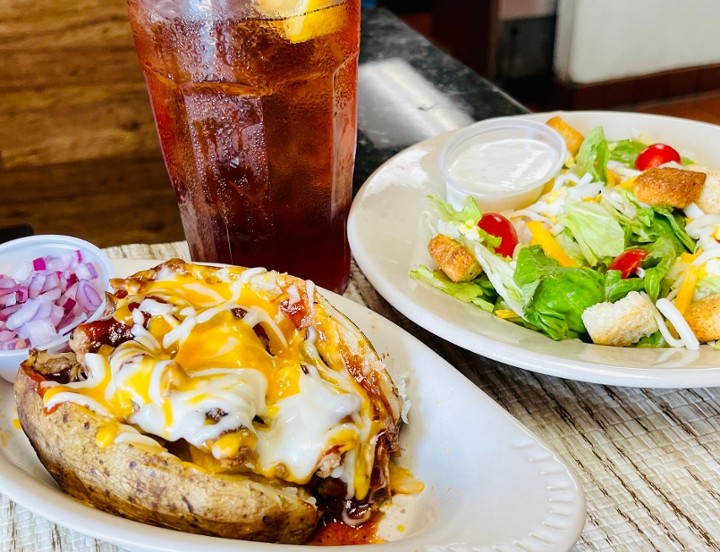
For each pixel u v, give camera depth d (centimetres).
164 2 28
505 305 33
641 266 34
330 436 23
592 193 38
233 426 22
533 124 42
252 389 23
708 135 43
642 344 32
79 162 70
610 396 30
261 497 22
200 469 22
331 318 26
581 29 105
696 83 115
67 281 31
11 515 26
